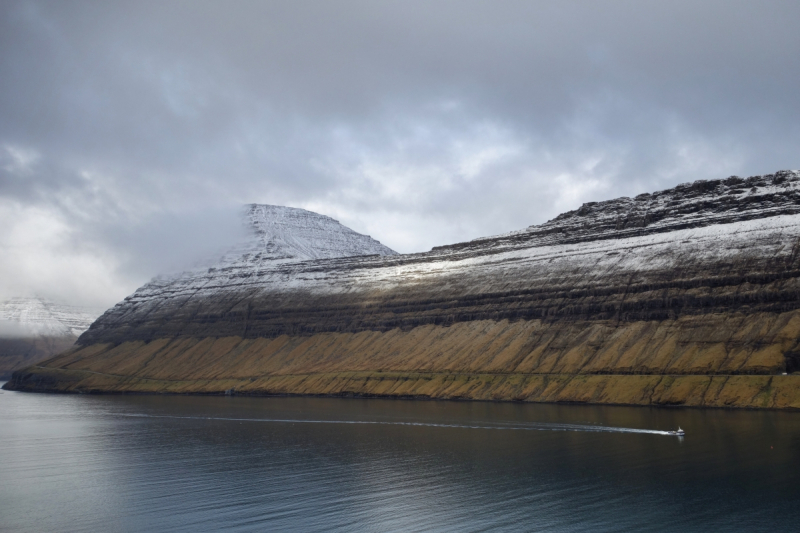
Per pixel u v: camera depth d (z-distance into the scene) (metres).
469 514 109.69
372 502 117.62
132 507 119.25
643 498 113.62
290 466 147.38
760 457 134.38
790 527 99.25
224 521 109.94
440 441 170.38
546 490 120.44
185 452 168.88
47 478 143.12
